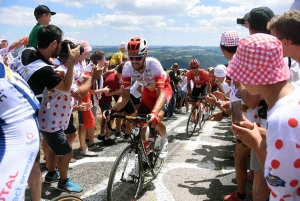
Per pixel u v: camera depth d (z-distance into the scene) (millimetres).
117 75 5004
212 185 3354
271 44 1170
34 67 2543
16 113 1495
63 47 3057
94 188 3258
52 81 2578
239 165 2699
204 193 3146
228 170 3840
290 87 1190
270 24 1686
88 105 3723
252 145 1404
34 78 2531
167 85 3650
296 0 2785
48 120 2846
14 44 4379
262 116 2316
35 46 4016
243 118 1479
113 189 2668
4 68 1522
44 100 2783
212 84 8219
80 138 4250
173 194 3104
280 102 1135
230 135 5785
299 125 1060
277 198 1187
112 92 4945
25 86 1615
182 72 9914
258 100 2275
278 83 1190
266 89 1208
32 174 2178
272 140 1111
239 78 1218
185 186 3307
